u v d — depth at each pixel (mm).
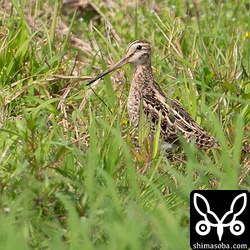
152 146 12555
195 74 15281
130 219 9820
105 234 10109
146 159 12164
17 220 10203
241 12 18391
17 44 15617
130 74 15062
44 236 10219
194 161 11133
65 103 14289
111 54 16312
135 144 13352
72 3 18391
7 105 13984
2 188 10625
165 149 12914
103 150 11906
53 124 12656
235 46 15688
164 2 18469
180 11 18016
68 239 10141
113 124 13445
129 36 16953
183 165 12750
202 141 13047
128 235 9406
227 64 15297
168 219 9922
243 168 12188
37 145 11578
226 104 14219
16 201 10352
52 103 14484
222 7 18406
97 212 10227
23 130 12367
